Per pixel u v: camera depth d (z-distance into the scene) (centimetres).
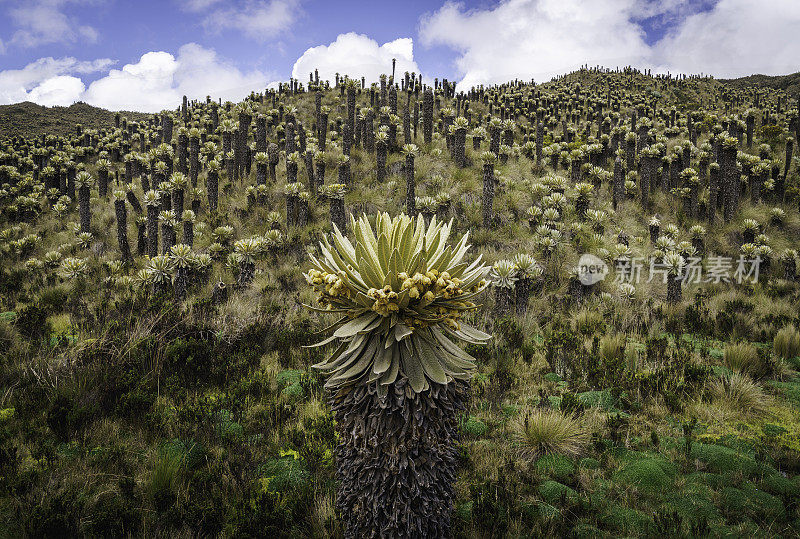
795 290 1009
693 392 454
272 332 605
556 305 830
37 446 321
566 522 263
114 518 246
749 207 1491
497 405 421
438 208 1184
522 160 1677
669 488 296
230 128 1786
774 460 332
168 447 325
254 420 372
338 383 182
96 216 1499
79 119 5275
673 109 3294
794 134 2384
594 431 366
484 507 262
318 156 1318
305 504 266
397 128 1777
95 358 457
